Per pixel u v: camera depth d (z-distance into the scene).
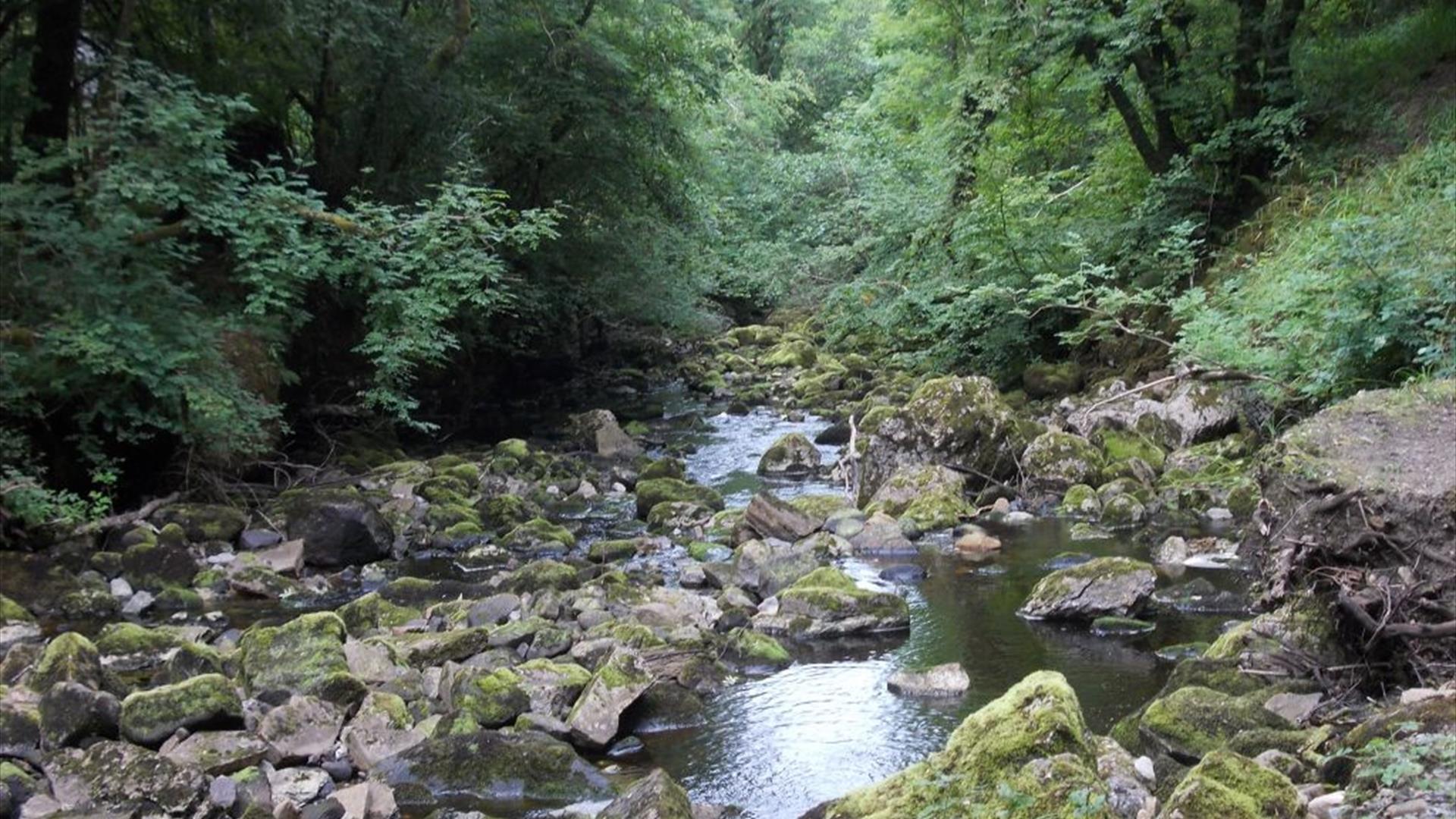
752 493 13.34
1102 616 8.09
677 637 7.77
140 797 5.31
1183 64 16.72
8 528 9.90
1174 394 13.27
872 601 8.29
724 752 6.20
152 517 10.99
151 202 10.85
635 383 24.09
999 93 17.39
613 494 13.90
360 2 14.26
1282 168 15.81
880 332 20.59
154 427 11.44
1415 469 5.99
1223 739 5.30
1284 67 15.74
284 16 13.68
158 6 13.87
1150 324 15.41
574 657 7.44
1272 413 11.41
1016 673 7.17
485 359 21.55
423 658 7.40
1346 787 4.49
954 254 18.14
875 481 12.76
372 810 5.45
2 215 10.12
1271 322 11.16
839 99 39.44
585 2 18.45
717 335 28.61
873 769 5.86
